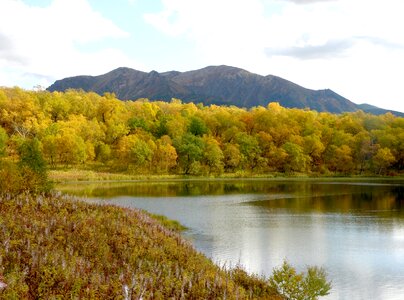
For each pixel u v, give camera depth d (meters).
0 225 19.39
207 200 63.75
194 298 15.23
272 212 52.19
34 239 18.61
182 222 44.44
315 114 190.00
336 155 135.75
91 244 19.66
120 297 13.02
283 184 97.88
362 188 86.06
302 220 46.38
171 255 21.53
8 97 153.25
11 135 128.25
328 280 25.84
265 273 26.39
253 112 173.00
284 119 157.62
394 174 134.75
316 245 34.44
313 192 77.25
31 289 13.00
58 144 113.06
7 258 15.39
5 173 30.97
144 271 17.03
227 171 132.62
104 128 142.38
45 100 156.62
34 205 26.77
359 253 32.16
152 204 58.12
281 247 33.72
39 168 35.28
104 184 91.75
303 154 135.12
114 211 31.53
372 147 135.62
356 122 160.00
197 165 123.44
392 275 26.92
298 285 19.11
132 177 110.25
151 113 169.25
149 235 25.27
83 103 162.62
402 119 158.88
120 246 20.66
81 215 25.95
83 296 12.82
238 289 16.91
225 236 37.59
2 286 12.21
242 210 53.66
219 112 172.62
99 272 15.59
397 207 56.81
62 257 15.72
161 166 124.38
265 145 142.00
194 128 151.25
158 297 13.88
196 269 19.25
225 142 147.50
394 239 36.88
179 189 81.81
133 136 129.38
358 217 48.53
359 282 25.53
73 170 112.56
